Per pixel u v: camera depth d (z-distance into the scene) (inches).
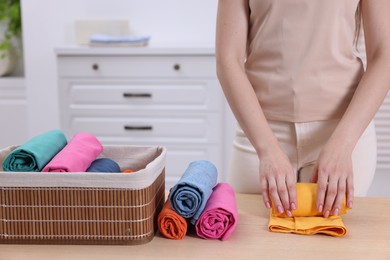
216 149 127.4
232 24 58.3
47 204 45.1
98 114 127.7
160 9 140.4
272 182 50.1
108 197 44.7
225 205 46.6
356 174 60.2
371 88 54.8
